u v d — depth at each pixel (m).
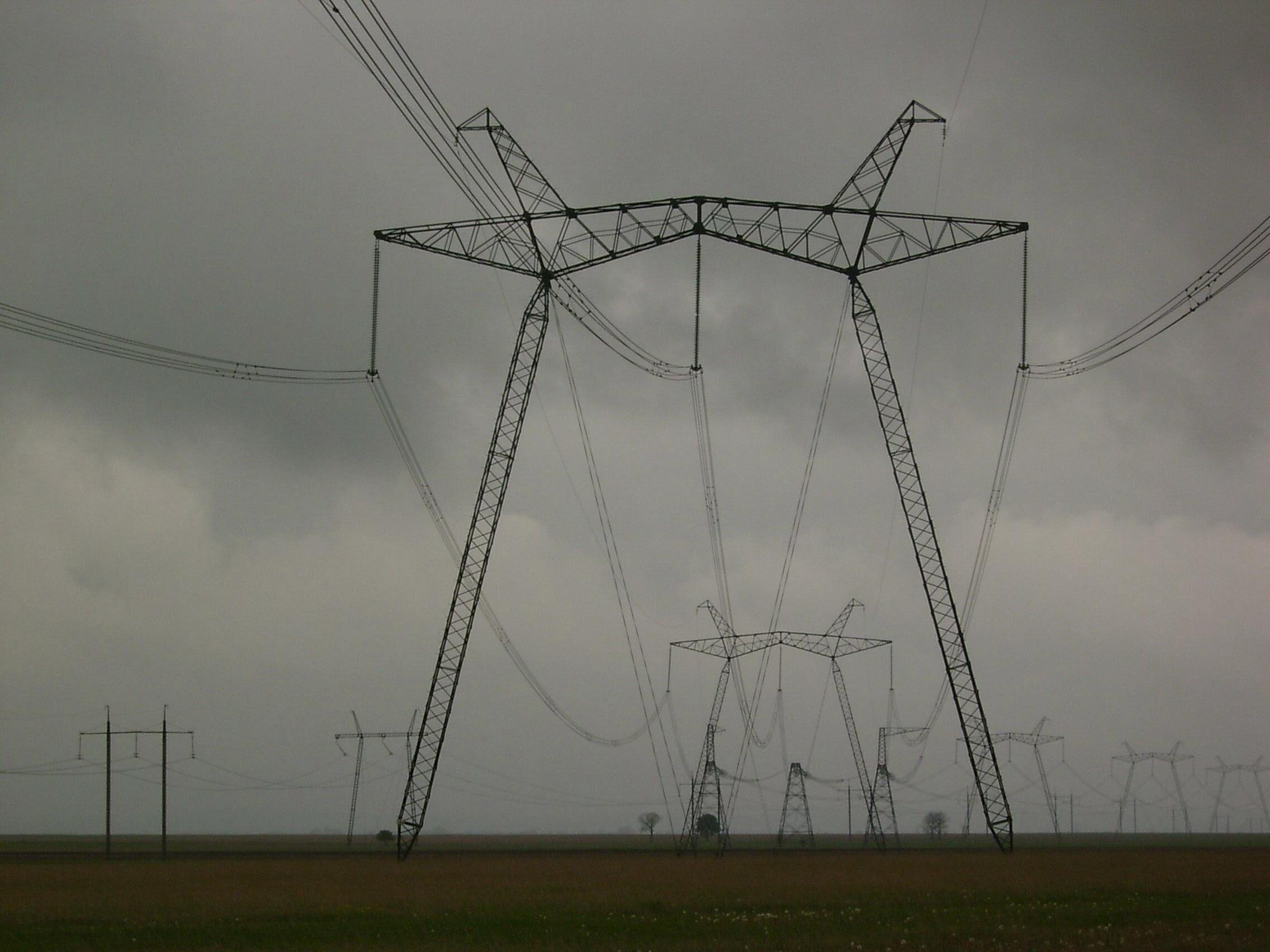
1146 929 39.91
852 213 72.38
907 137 69.75
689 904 50.34
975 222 72.12
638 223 72.56
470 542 81.94
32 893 55.78
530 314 79.44
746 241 72.81
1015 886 58.28
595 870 75.38
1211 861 81.25
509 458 81.12
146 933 41.28
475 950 36.34
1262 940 37.03
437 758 84.19
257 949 37.19
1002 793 84.56
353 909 48.22
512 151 71.38
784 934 39.84
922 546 78.56
